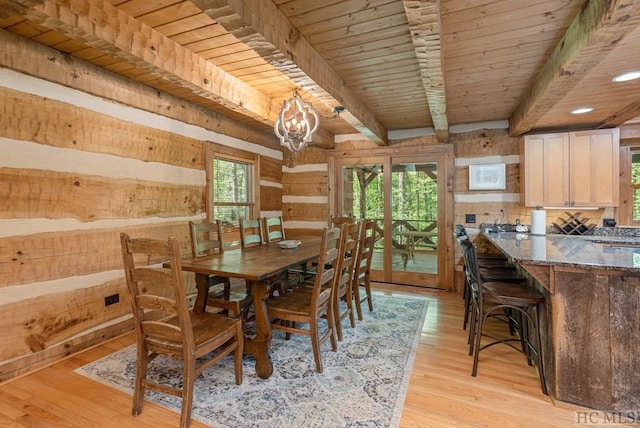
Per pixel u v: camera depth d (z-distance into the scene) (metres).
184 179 3.63
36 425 1.78
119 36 1.99
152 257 3.26
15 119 2.28
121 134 2.98
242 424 1.78
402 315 3.47
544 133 3.90
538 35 2.12
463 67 2.60
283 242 3.50
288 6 1.89
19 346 2.30
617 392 1.82
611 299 1.82
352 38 2.23
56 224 2.52
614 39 1.71
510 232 3.98
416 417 1.83
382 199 4.95
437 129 3.86
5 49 2.20
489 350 2.65
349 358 2.51
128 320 3.05
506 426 1.75
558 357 1.92
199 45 2.43
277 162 5.41
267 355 2.27
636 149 3.86
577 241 3.02
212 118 4.02
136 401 1.87
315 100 3.56
